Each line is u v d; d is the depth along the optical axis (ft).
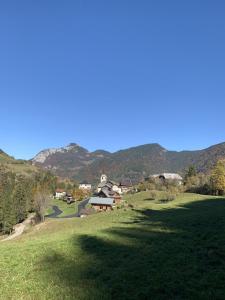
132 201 506.89
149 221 186.19
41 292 81.56
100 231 155.84
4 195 477.77
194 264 92.43
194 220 167.02
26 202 531.50
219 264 91.56
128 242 124.77
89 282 85.40
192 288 76.38
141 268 92.22
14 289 85.35
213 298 70.28
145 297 73.56
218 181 420.36
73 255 112.37
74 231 172.96
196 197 342.03
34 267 102.99
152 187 641.81
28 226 453.17
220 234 125.90
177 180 651.66
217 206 238.07
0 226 435.12
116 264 98.78
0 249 135.23
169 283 79.61
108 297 75.20
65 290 81.20
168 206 268.62
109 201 495.82
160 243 119.55
